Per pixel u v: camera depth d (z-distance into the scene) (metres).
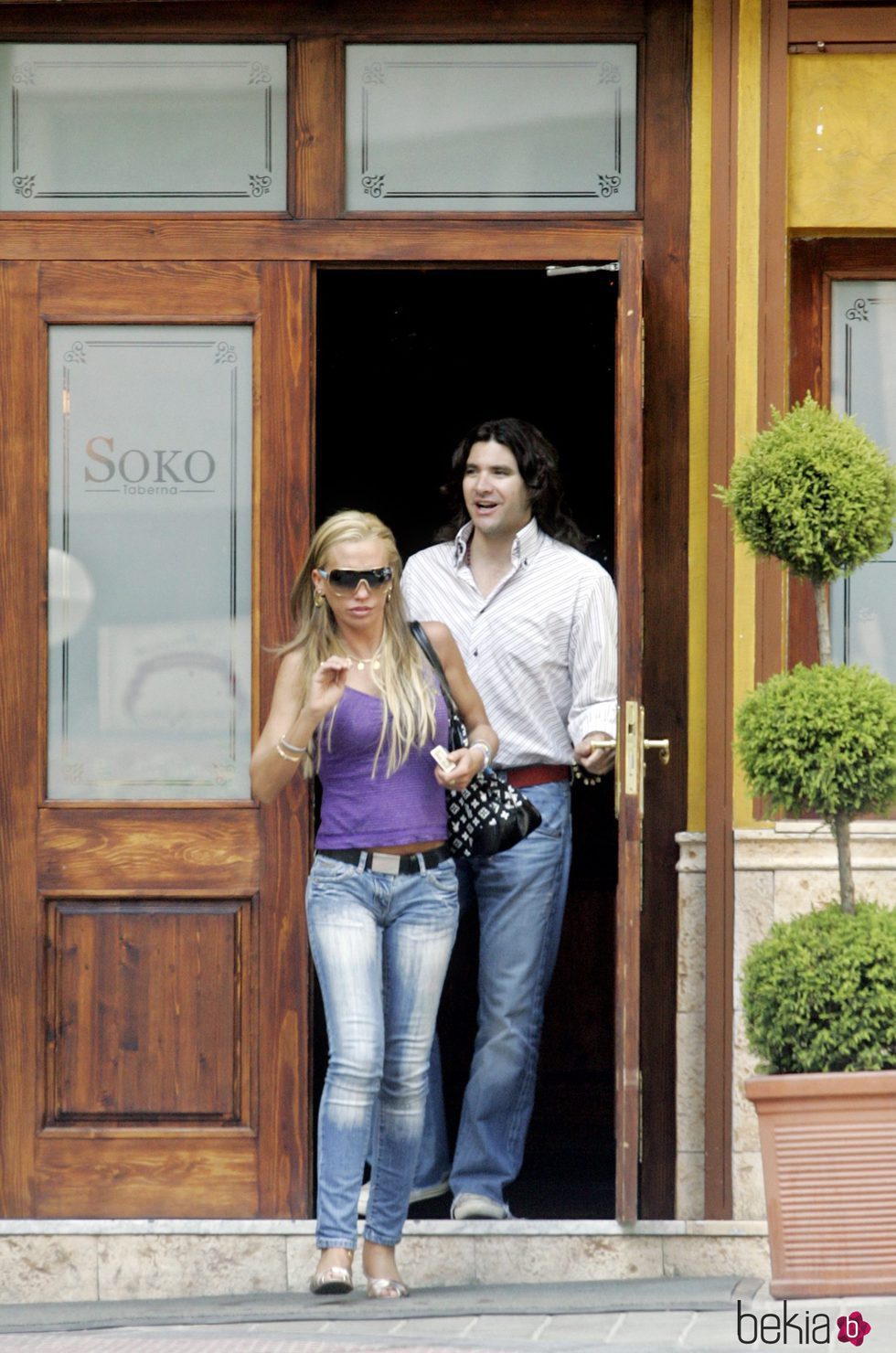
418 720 17.02
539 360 26.73
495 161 19.06
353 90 19.11
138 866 18.94
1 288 19.06
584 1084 24.25
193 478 19.16
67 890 18.91
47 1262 18.59
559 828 19.06
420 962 17.14
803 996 15.50
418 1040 17.22
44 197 19.14
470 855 18.19
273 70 19.12
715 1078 18.53
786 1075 15.47
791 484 15.65
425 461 27.05
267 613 19.00
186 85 19.14
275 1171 18.84
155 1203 18.84
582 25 18.95
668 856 18.94
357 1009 16.75
